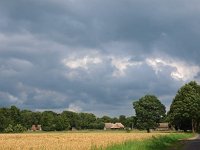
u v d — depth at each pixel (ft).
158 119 502.79
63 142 149.69
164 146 147.95
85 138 189.26
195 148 136.26
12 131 477.36
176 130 450.71
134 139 174.40
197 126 428.15
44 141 163.53
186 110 408.87
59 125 628.28
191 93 417.08
